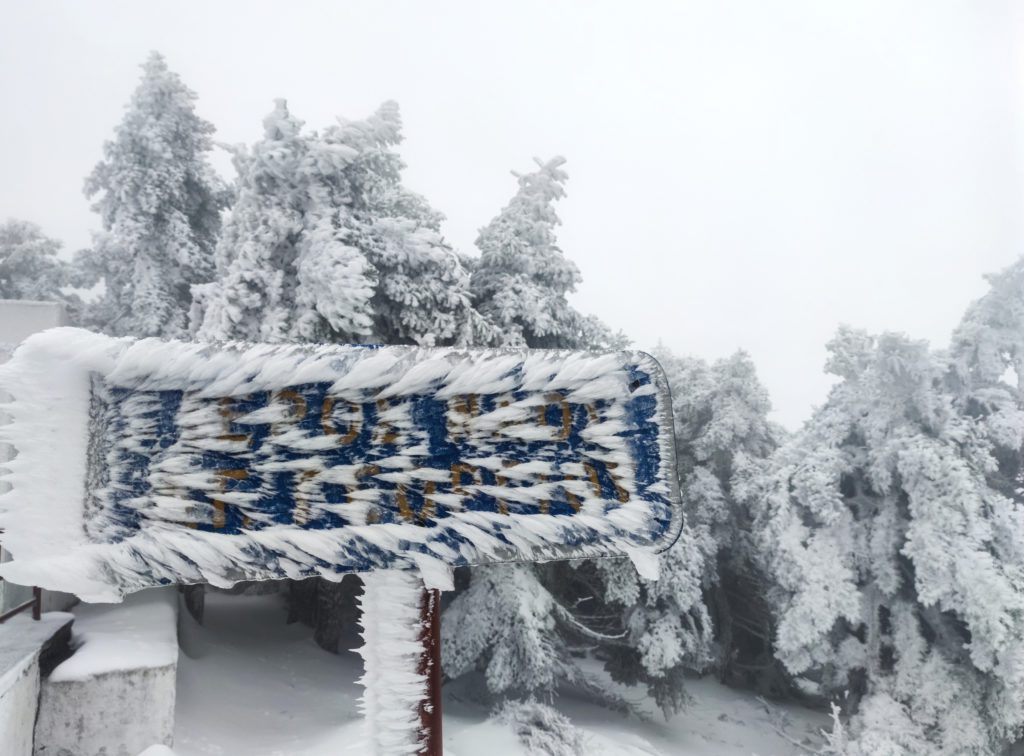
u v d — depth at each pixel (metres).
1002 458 22.31
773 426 29.34
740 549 24.38
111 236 20.27
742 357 25.28
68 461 1.30
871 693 18.69
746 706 22.94
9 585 8.95
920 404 19.08
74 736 8.06
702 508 23.56
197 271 19.19
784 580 19.83
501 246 18.45
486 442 1.40
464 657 15.91
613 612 20.23
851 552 19.55
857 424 20.91
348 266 13.25
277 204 14.91
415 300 14.81
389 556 1.35
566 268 19.09
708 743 19.08
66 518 1.28
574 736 13.80
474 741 13.89
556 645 17.69
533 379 1.42
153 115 19.66
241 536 1.31
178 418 1.36
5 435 1.27
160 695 8.60
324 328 13.85
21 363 1.30
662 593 18.36
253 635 18.30
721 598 24.77
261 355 1.37
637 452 1.43
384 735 1.34
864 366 21.08
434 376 1.40
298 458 1.37
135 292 18.47
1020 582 16.59
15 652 7.17
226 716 11.71
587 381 1.43
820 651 19.20
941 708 17.39
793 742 19.25
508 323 17.25
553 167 19.70
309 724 12.22
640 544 1.38
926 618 18.84
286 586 22.53
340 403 1.39
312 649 17.84
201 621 18.11
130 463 1.33
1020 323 20.69
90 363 1.33
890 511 19.44
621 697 21.19
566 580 19.66
